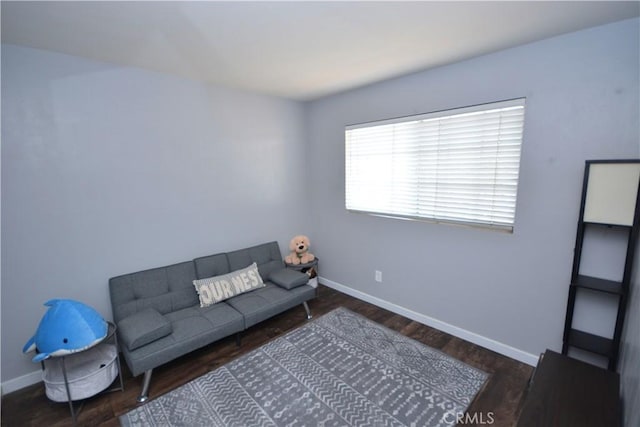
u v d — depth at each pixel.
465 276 2.57
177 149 2.72
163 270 2.64
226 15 1.60
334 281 3.80
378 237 3.21
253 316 2.58
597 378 1.57
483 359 2.35
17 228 2.03
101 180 2.34
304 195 3.88
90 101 2.24
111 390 2.07
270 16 1.61
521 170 2.16
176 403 1.95
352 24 1.72
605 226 1.83
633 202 1.66
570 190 1.98
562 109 1.95
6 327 2.05
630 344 1.52
